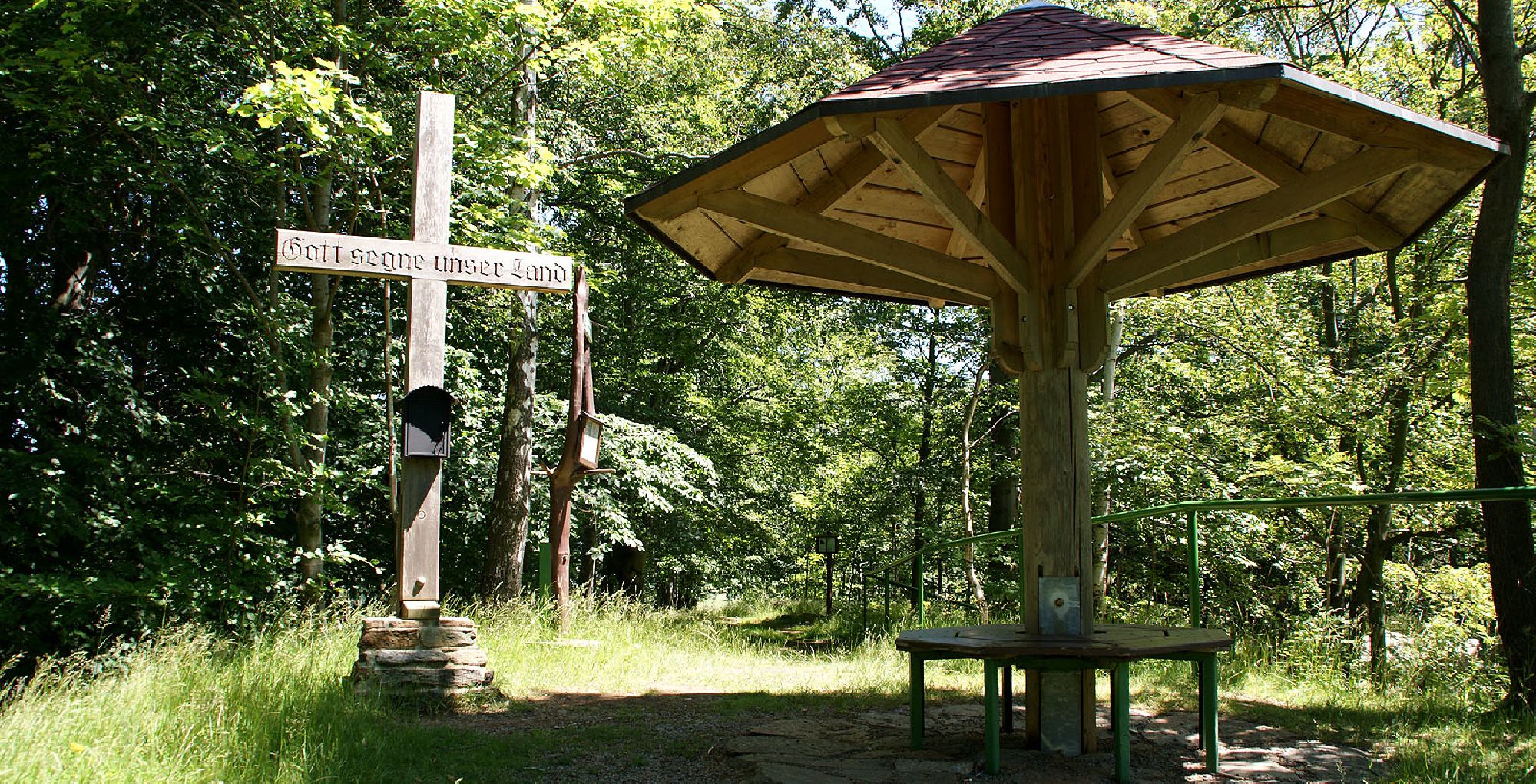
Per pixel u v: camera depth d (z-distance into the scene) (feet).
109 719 13.60
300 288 39.06
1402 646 26.81
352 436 38.73
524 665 22.74
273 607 30.71
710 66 52.60
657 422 54.39
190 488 32.04
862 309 55.98
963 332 51.39
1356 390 33.71
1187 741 14.66
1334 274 39.22
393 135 29.37
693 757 13.96
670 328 54.54
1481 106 34.14
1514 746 14.46
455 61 32.78
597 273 46.34
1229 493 35.40
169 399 37.24
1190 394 43.24
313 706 15.46
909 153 11.78
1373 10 38.34
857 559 58.44
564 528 29.55
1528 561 21.09
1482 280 22.34
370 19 32.37
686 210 13.64
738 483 59.11
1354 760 13.62
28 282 34.09
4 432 34.30
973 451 50.72
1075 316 13.96
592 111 49.03
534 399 40.47
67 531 30.45
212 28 33.06
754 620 58.49
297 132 32.91
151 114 30.25
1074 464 13.75
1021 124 14.25
